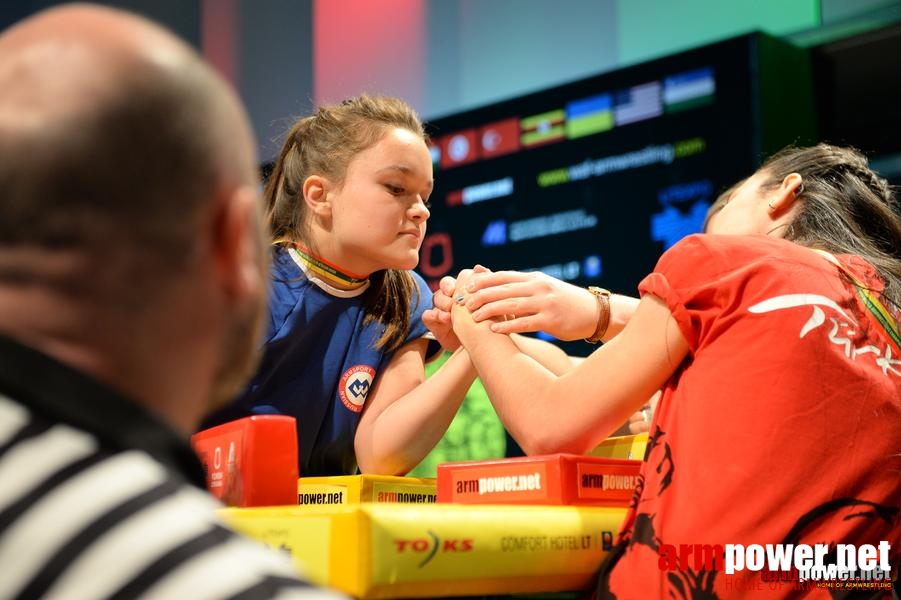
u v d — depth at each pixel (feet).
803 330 3.03
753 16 9.98
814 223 3.66
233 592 1.22
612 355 3.34
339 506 2.64
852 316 3.15
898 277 3.43
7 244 1.38
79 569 1.21
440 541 2.55
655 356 3.24
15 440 1.31
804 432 2.94
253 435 3.03
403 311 4.93
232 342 1.63
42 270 1.37
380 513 2.46
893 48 9.11
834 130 9.38
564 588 3.00
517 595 2.87
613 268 10.24
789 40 9.58
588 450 3.42
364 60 12.19
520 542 2.77
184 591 1.20
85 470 1.30
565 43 11.07
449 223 11.44
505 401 3.60
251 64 12.90
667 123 9.95
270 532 2.61
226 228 1.51
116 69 1.39
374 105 4.85
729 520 2.90
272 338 4.58
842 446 2.95
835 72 9.42
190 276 1.47
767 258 3.19
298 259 4.79
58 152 1.34
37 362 1.36
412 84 11.96
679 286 3.23
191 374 1.53
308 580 1.33
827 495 2.90
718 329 3.11
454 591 2.61
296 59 12.57
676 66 9.92
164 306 1.45
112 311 1.40
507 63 11.41
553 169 10.71
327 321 4.76
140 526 1.25
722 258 3.23
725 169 9.55
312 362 4.71
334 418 4.72
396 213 4.65
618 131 10.30
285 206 4.99
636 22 10.64
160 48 1.45
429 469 9.69
